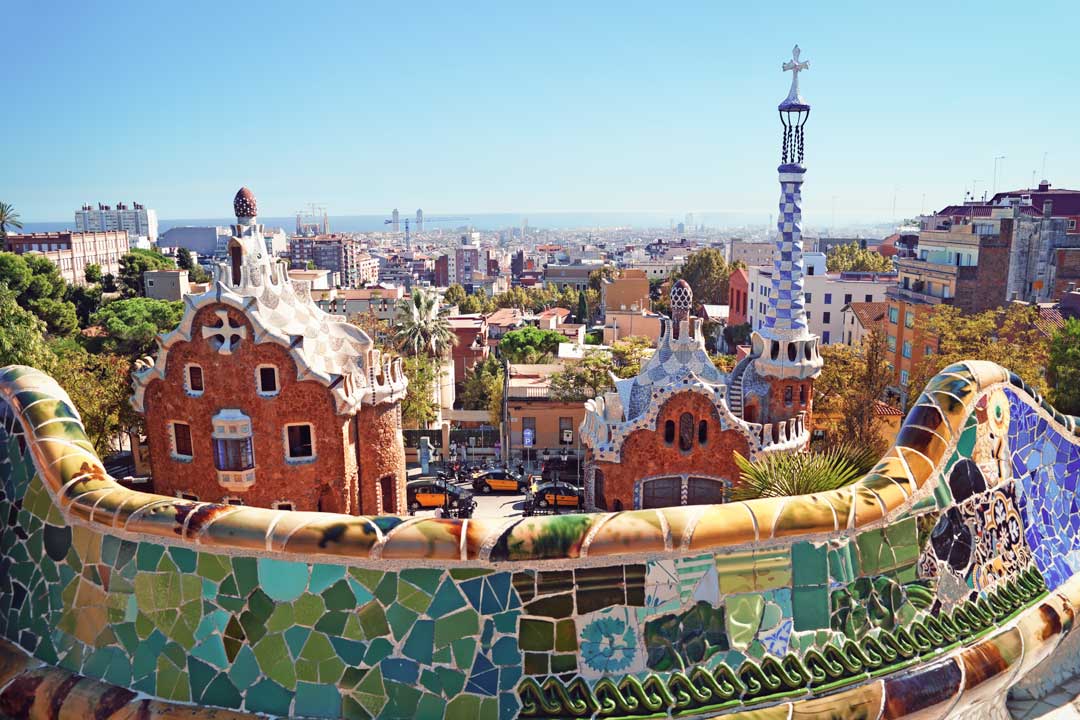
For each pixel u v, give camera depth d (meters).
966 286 62.53
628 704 7.57
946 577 9.02
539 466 52.44
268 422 30.59
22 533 9.04
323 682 7.70
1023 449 10.70
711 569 7.82
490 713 7.59
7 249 148.00
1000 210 84.25
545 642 7.62
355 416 33.09
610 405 35.06
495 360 83.12
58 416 9.28
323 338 32.66
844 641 8.20
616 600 7.65
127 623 8.20
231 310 29.72
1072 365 41.69
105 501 8.41
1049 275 64.81
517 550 7.52
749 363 35.53
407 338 68.44
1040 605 9.84
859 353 49.16
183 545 7.98
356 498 33.44
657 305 128.50
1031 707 11.45
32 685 8.28
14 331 45.59
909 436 9.44
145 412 31.75
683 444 33.03
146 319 86.94
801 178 33.06
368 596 7.65
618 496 33.47
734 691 7.74
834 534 8.23
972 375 9.95
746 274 104.00
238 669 7.84
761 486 18.48
